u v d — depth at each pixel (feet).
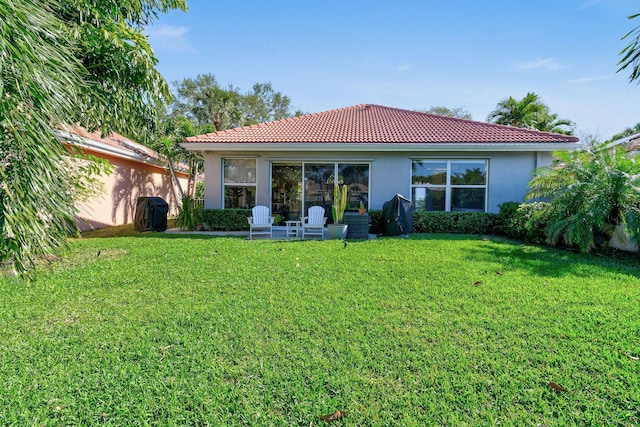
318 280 17.58
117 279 17.62
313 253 24.47
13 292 15.51
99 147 38.37
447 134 39.70
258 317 12.78
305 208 41.04
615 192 26.07
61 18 18.80
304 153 40.11
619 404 7.87
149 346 10.52
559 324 12.10
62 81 10.84
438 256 23.49
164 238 32.17
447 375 9.02
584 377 8.85
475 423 7.32
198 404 7.91
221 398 8.10
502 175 38.52
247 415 7.55
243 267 20.18
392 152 39.52
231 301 14.51
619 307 13.79
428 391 8.40
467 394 8.25
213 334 11.38
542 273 19.13
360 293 15.57
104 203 43.73
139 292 15.65
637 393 8.19
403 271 19.35
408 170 39.50
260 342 10.82
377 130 42.47
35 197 10.46
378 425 7.29
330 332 11.53
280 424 7.30
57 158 11.32
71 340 10.91
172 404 7.89
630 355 9.98
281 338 11.12
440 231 37.32
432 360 9.74
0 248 10.27
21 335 11.30
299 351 10.26
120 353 10.11
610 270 20.08
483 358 9.84
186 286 16.55
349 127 44.16
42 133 10.45
